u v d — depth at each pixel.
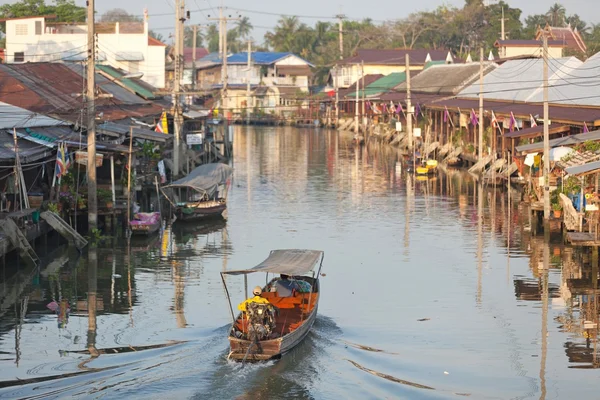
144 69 106.06
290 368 25.33
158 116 75.19
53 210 43.25
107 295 34.75
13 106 52.56
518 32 158.50
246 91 158.88
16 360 26.23
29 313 32.00
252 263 41.25
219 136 111.00
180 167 68.19
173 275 38.50
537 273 38.84
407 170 81.25
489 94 85.31
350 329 30.06
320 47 197.50
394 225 51.94
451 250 44.28
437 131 101.75
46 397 22.89
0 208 40.59
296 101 155.62
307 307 29.80
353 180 74.69
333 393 23.52
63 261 40.81
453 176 75.94
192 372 24.86
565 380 25.09
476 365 26.36
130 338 28.66
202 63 163.88
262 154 99.25
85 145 47.34
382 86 133.62
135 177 54.00
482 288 36.22
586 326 30.58
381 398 23.23
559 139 52.22
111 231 47.47
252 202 61.84
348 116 142.88
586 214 43.06
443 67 120.81
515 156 66.31
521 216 54.44
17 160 39.81
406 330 29.98
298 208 59.09
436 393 23.81
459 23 176.62
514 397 23.72
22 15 114.75
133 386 23.75
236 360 25.86
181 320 31.03
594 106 58.00
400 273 39.19
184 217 52.25
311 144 112.81
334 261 41.81
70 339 28.58
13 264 39.62
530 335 29.50
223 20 107.25
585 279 37.66
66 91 65.25
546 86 47.28
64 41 99.12
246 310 26.72
